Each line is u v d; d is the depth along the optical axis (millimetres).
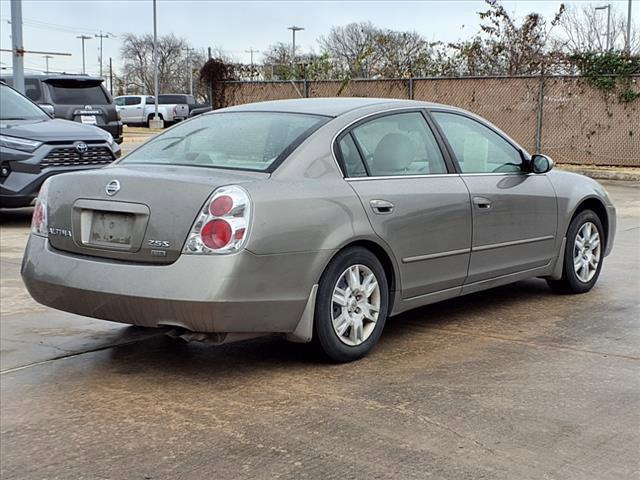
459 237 5453
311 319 4578
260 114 5309
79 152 10562
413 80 19312
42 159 10234
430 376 4637
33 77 17250
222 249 4195
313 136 4840
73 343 5438
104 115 17703
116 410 4191
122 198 4457
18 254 8695
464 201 5473
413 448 3646
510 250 5934
